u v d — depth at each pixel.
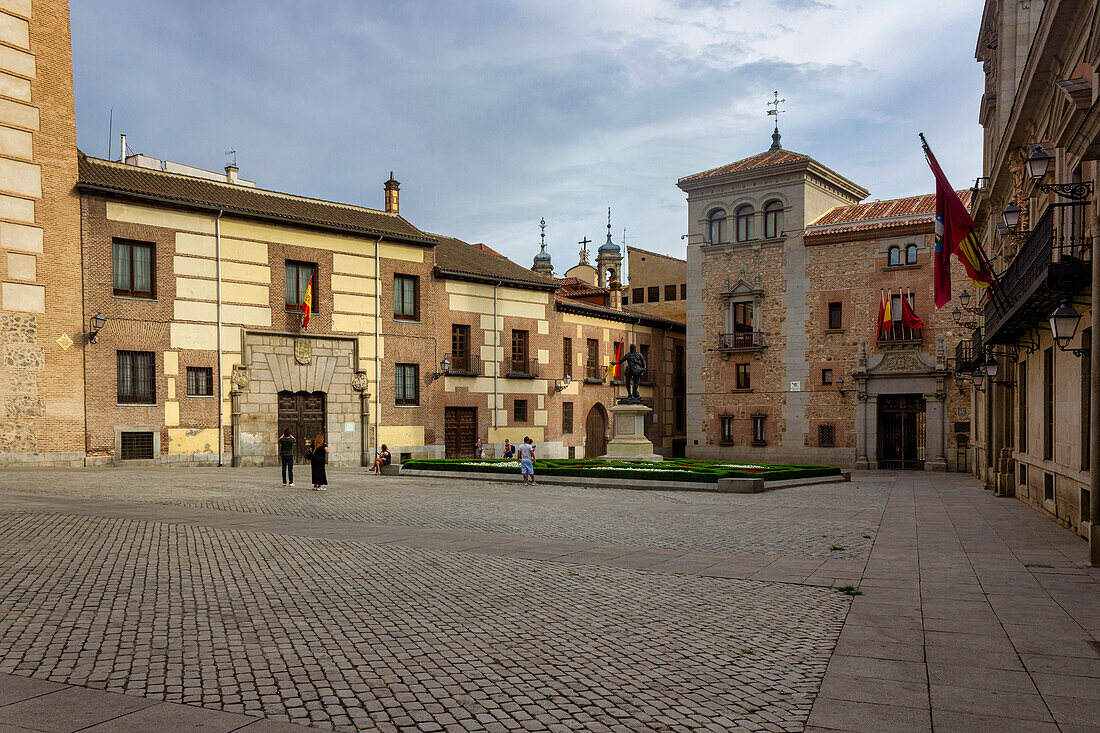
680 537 15.64
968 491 29.75
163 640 7.67
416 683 6.60
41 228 31.16
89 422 32.25
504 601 9.69
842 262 50.22
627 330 59.62
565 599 9.87
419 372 44.47
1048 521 18.84
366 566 11.79
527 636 8.12
